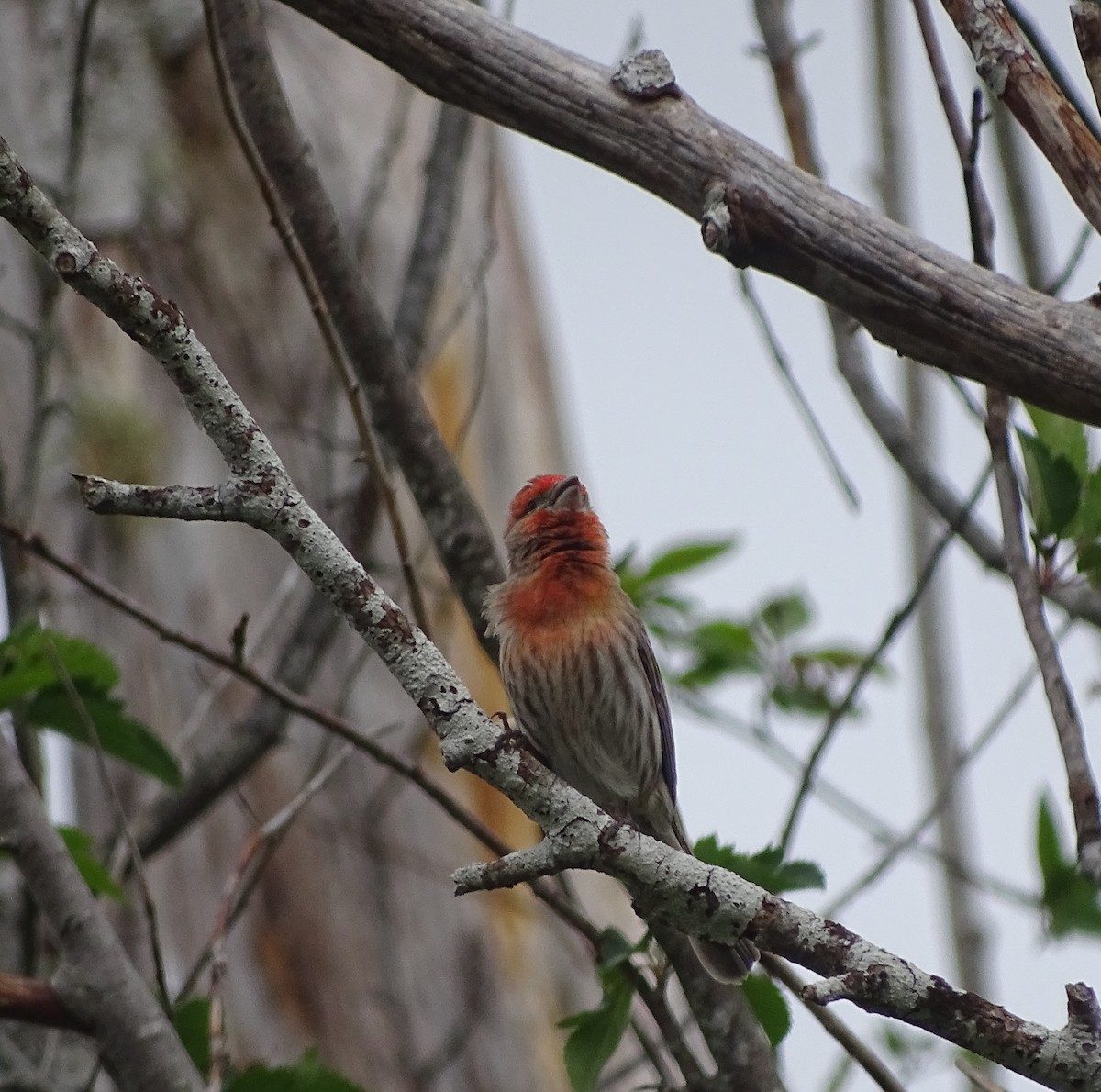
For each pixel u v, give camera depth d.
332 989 13.55
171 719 13.30
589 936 8.55
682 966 8.56
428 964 13.82
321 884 13.74
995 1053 5.71
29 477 9.75
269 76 8.78
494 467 15.06
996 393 7.16
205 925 13.52
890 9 11.52
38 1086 8.67
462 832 14.11
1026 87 6.46
